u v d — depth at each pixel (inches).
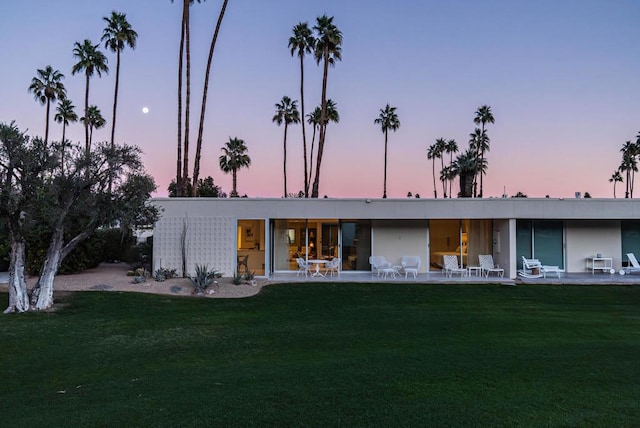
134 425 185.5
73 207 467.8
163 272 626.2
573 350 318.3
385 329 396.8
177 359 304.5
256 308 494.0
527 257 737.0
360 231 751.7
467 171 1418.6
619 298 553.0
